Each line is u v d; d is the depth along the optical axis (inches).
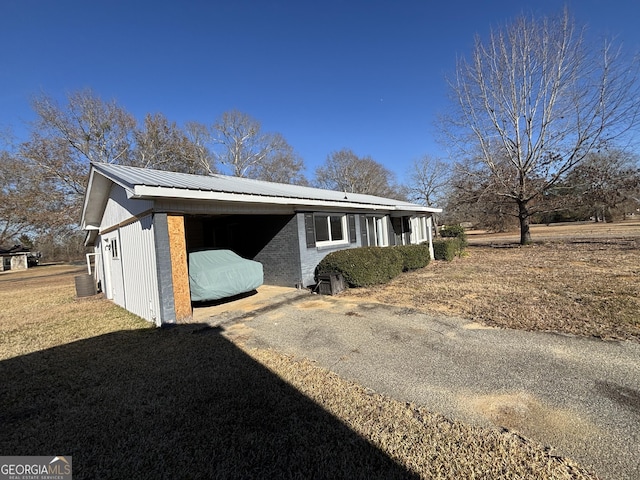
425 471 75.5
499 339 159.2
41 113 855.7
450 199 831.7
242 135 1295.5
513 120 639.1
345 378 126.9
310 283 346.3
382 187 1688.0
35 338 210.1
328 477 75.3
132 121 1009.5
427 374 126.3
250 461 82.2
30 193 878.4
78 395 124.0
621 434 84.7
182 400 115.3
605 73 543.8
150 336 196.4
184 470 80.4
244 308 256.1
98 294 417.1
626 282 264.4
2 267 1182.9
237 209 272.5
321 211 373.1
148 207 224.5
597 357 131.6
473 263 466.0
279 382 125.6
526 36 602.9
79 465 84.4
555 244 650.2
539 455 78.6
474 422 93.8
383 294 285.3
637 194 589.6
